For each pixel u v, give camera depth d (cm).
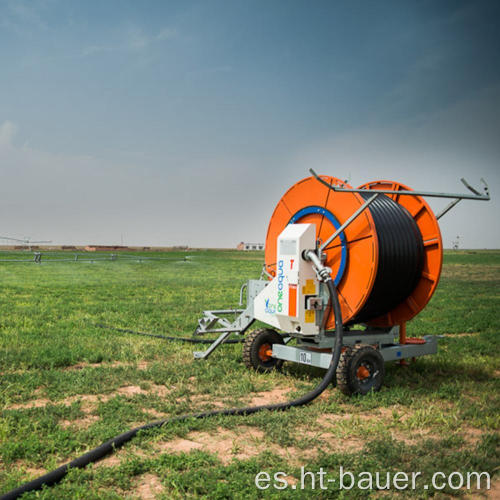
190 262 6588
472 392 791
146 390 773
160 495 434
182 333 1312
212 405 690
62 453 516
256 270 4784
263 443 568
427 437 599
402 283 851
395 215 867
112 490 446
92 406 684
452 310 1908
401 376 885
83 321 1422
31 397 717
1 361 905
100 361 976
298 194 906
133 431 564
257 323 1485
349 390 750
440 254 859
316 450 552
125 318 1513
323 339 822
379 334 870
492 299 2348
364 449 548
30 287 2567
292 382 836
